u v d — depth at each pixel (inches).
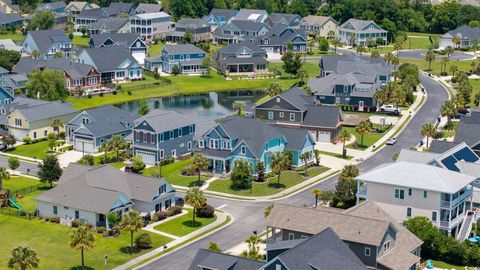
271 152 5027.1
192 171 4995.1
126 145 5398.6
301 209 3425.2
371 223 3223.4
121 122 5900.6
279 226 3385.8
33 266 3186.5
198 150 5152.6
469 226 3818.9
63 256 3627.0
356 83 7066.9
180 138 5452.8
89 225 4005.9
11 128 6082.7
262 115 6151.6
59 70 7647.6
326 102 7066.9
